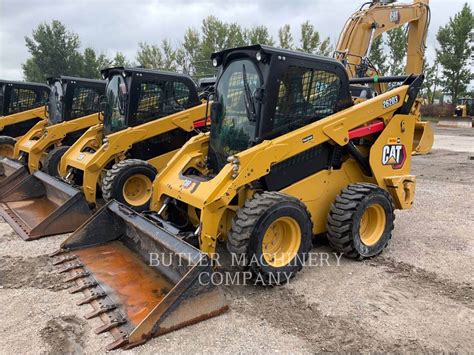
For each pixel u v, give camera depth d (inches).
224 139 177.6
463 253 195.5
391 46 1582.2
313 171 179.0
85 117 345.4
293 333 128.6
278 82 159.3
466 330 131.1
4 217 234.8
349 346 122.3
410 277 168.9
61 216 213.9
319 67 170.4
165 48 1558.8
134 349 119.8
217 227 152.2
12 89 416.2
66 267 167.3
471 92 1715.1
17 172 269.9
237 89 171.9
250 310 141.2
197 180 166.6
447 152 588.1
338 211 177.0
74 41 1755.7
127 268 162.4
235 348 120.6
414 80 199.8
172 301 126.5
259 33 1531.7
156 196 185.2
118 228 187.5
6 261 179.8
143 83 260.8
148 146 267.6
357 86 321.7
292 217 156.8
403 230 229.5
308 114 170.7
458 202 291.3
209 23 1502.2
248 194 163.6
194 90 280.7
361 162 191.8
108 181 238.8
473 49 1627.7
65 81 338.6
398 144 200.8
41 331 128.1
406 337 127.0
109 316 132.7
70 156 279.9
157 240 148.5
